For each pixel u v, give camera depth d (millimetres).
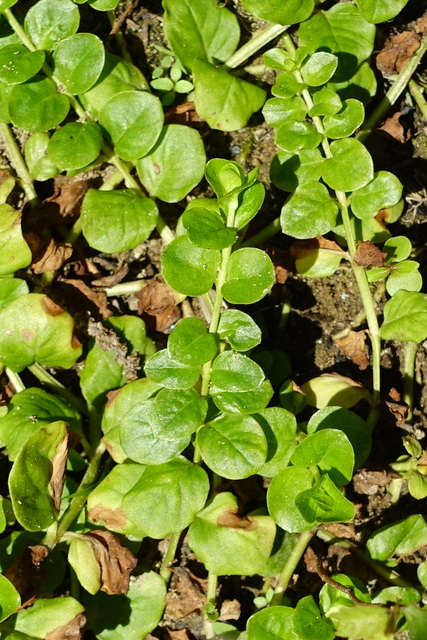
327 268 558
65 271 566
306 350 572
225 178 518
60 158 540
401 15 586
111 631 536
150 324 565
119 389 547
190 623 551
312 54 546
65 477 543
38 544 534
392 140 582
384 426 564
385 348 571
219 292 521
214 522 527
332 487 511
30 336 535
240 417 521
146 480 522
